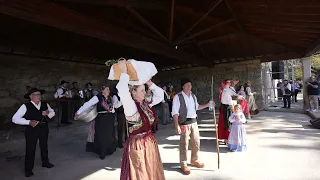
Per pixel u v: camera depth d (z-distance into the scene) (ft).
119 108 16.75
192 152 12.21
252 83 33.37
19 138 18.69
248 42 27.84
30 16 10.19
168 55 21.71
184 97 11.68
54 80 28.25
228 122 16.15
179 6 19.63
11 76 23.91
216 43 29.32
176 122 11.37
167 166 12.30
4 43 21.80
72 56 29.27
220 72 35.83
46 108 12.55
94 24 13.53
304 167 11.39
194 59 27.32
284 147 14.93
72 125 24.81
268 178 10.28
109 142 14.66
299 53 27.99
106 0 14.39
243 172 11.10
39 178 11.21
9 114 23.58
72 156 14.80
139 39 17.44
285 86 36.58
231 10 16.60
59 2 16.90
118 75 6.63
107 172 11.89
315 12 12.89
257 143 16.15
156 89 7.15
